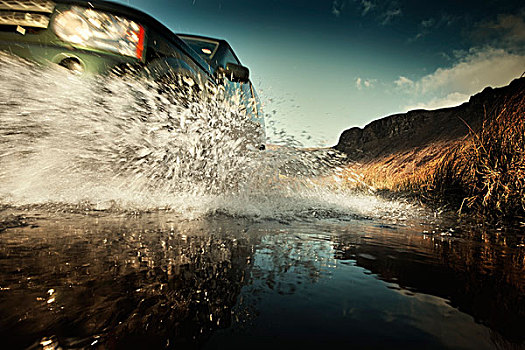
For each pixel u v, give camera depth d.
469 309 0.61
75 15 2.02
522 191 2.53
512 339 0.49
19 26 1.96
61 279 0.68
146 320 0.52
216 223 1.56
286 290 0.68
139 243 1.04
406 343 0.47
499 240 1.53
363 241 1.32
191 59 2.61
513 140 2.83
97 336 0.46
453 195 3.50
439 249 1.23
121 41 2.10
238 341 0.46
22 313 0.51
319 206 2.57
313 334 0.48
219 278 0.74
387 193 5.21
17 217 1.35
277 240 1.24
